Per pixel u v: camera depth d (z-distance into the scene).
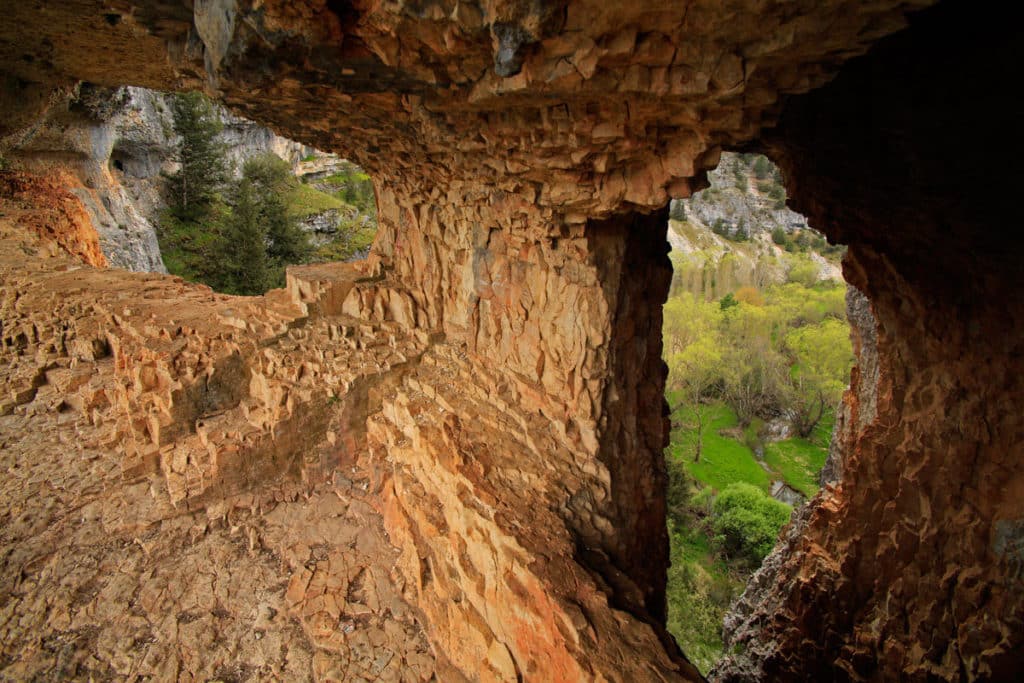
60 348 12.05
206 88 6.29
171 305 11.67
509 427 7.66
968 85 6.19
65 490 8.67
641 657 4.67
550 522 6.02
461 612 6.03
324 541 7.80
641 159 5.31
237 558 7.55
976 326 9.20
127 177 31.38
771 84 4.17
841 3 3.24
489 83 4.59
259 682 6.01
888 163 8.28
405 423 8.34
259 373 9.34
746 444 32.31
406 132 6.82
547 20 3.48
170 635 6.52
